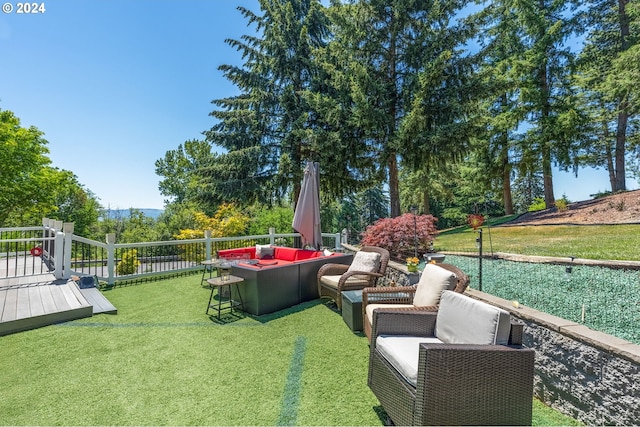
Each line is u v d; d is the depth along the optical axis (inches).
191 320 162.9
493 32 569.9
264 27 473.7
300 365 113.0
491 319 72.9
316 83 447.2
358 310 143.9
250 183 447.5
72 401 91.8
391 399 77.9
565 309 136.7
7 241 209.9
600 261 204.2
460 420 64.3
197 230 454.0
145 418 83.8
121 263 307.9
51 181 685.9
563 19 538.6
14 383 101.6
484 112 449.7
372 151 422.0
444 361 64.4
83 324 156.5
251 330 148.2
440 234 522.9
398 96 402.3
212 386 99.3
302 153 457.1
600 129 550.3
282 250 255.4
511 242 342.6
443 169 599.5
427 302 111.6
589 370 78.2
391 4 385.7
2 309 160.1
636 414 67.2
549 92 546.6
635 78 396.2
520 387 66.5
